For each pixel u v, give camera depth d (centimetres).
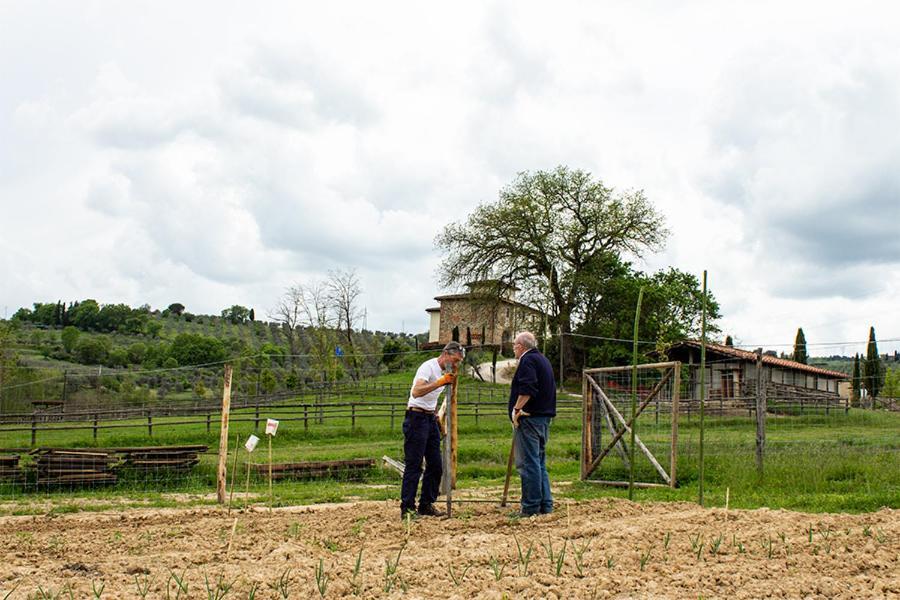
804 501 1113
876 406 2373
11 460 1653
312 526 870
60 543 804
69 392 3981
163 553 723
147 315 10512
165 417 3156
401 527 835
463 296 6044
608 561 619
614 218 5697
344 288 6625
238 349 7506
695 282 5884
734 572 595
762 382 1392
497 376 5225
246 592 552
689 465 1400
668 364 1335
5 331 4416
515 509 994
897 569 609
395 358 6650
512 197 5825
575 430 3069
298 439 2655
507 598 521
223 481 1285
